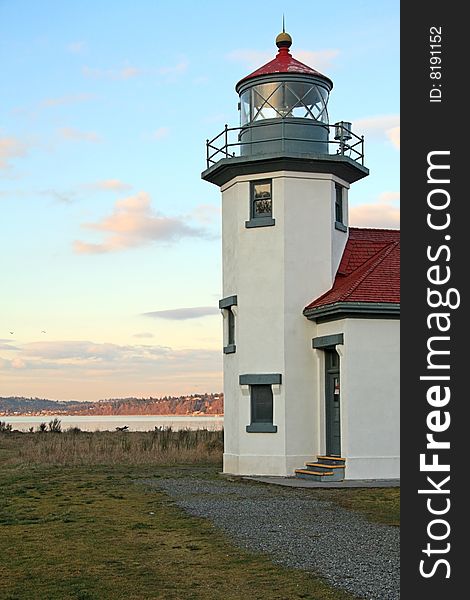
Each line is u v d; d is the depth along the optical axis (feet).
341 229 76.64
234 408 74.79
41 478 70.38
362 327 66.74
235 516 47.47
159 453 93.30
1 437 125.80
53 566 34.88
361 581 31.14
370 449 66.23
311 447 72.02
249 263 74.33
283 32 79.92
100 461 88.07
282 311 72.74
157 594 30.12
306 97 76.33
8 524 45.39
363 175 78.33
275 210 73.77
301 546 37.93
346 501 53.42
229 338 77.36
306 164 73.77
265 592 29.99
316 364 72.84
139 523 45.42
